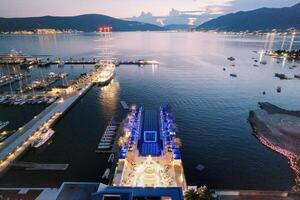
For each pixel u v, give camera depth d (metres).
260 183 65.75
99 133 94.75
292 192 58.88
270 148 83.12
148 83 173.12
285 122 101.56
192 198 48.62
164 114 108.38
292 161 75.62
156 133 87.19
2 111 119.19
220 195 56.53
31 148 82.56
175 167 67.06
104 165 72.88
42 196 56.75
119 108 123.19
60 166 72.44
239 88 157.88
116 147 81.44
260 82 172.88
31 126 96.44
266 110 116.12
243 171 70.81
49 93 142.75
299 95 143.50
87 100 137.00
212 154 79.25
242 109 120.75
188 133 94.12
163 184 59.16
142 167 64.88
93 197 36.31
